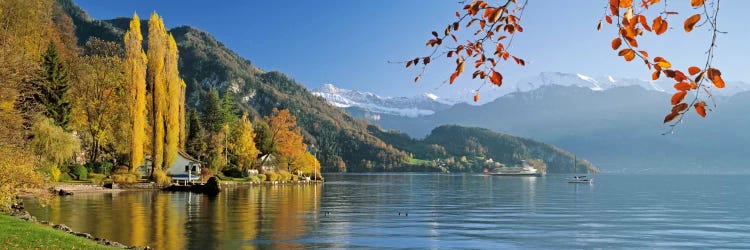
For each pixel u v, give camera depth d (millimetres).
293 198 55000
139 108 66000
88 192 56594
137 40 66062
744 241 28547
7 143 25062
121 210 36906
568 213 43594
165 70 69562
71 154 56219
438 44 5758
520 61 5664
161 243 23250
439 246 24859
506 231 30703
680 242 27969
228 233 26734
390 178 167250
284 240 24984
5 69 24688
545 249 24875
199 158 99938
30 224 21391
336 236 26828
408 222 34250
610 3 4781
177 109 70938
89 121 70250
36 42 64312
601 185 125938
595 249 25266
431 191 80812
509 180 162000
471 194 73625
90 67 72938
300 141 114062
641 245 26766
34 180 25312
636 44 4859
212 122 123750
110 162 75875
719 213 45469
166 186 65125
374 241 25656
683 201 62812
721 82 4480
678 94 4703
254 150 99188
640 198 68750
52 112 64125
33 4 62250
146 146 75375
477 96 5801
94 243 18969
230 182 83375
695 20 4473
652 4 4668
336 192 71375
